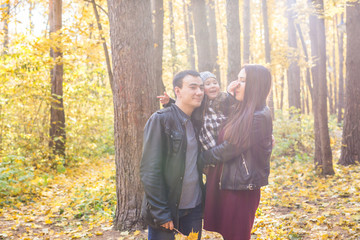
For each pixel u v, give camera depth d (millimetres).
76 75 10773
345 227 3836
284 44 16391
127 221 4316
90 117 11562
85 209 5371
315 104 7840
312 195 5555
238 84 2350
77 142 10742
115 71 4207
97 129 12172
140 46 4164
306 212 4715
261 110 2285
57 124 9656
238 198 2324
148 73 4246
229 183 2295
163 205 2174
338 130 15773
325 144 6969
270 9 19516
